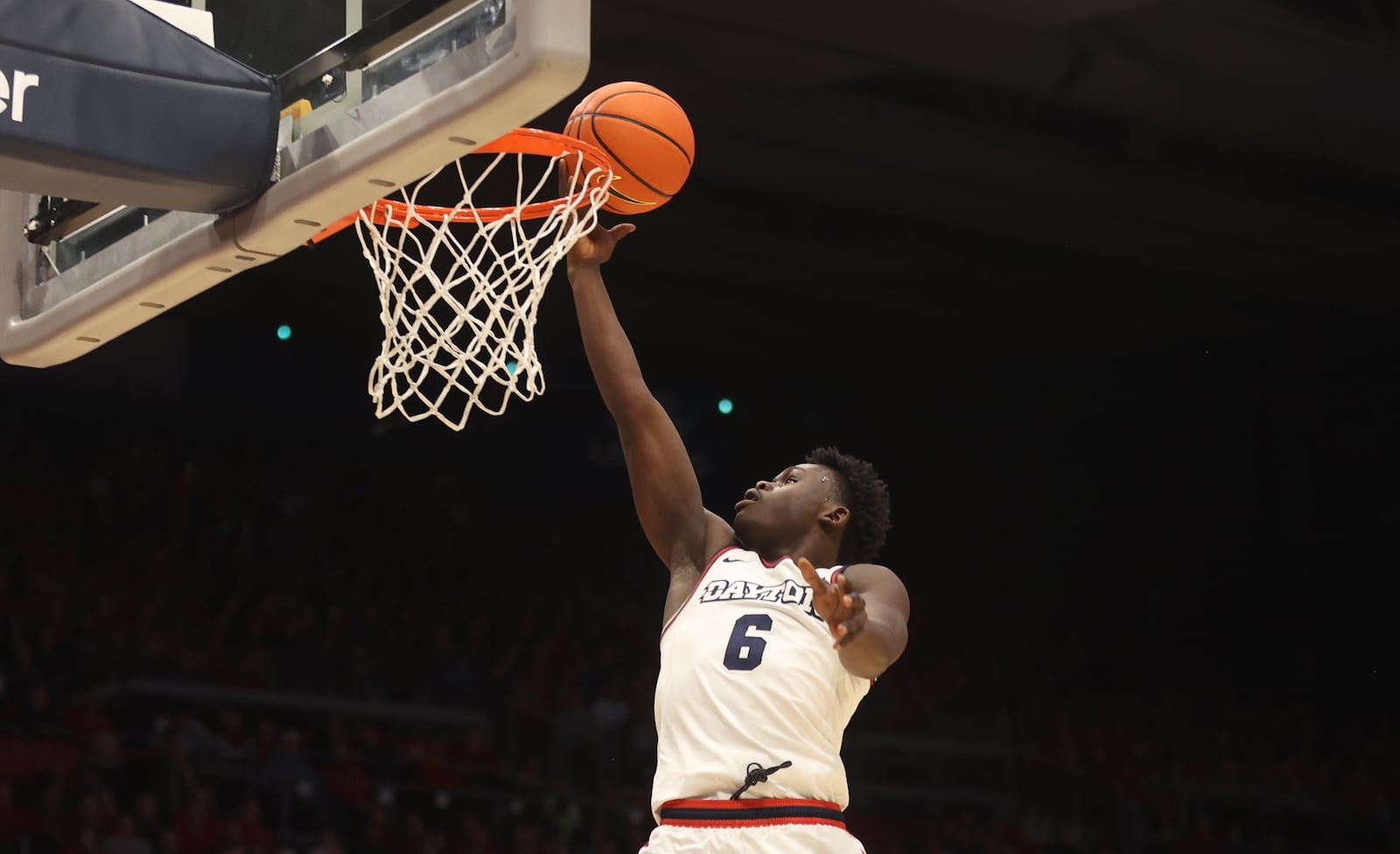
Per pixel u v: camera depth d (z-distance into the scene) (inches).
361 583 572.1
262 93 123.1
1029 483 698.2
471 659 557.6
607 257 131.9
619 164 134.0
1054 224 558.3
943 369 721.0
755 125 490.6
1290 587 634.8
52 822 370.0
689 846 109.0
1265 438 645.9
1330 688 619.5
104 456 593.6
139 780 398.0
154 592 507.5
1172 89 456.8
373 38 120.6
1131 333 665.0
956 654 665.0
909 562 717.9
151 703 429.7
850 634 100.5
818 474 125.5
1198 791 558.9
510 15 109.6
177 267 131.3
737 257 596.1
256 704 448.1
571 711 516.1
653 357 701.9
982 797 534.0
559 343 685.9
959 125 490.0
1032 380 702.5
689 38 434.3
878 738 530.9
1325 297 610.9
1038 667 665.0
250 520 587.2
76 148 114.9
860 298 638.5
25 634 450.3
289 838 410.0
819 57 444.5
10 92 112.6
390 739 463.5
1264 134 480.1
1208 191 524.1
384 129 115.9
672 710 114.4
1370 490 618.5
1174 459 666.8
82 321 142.1
